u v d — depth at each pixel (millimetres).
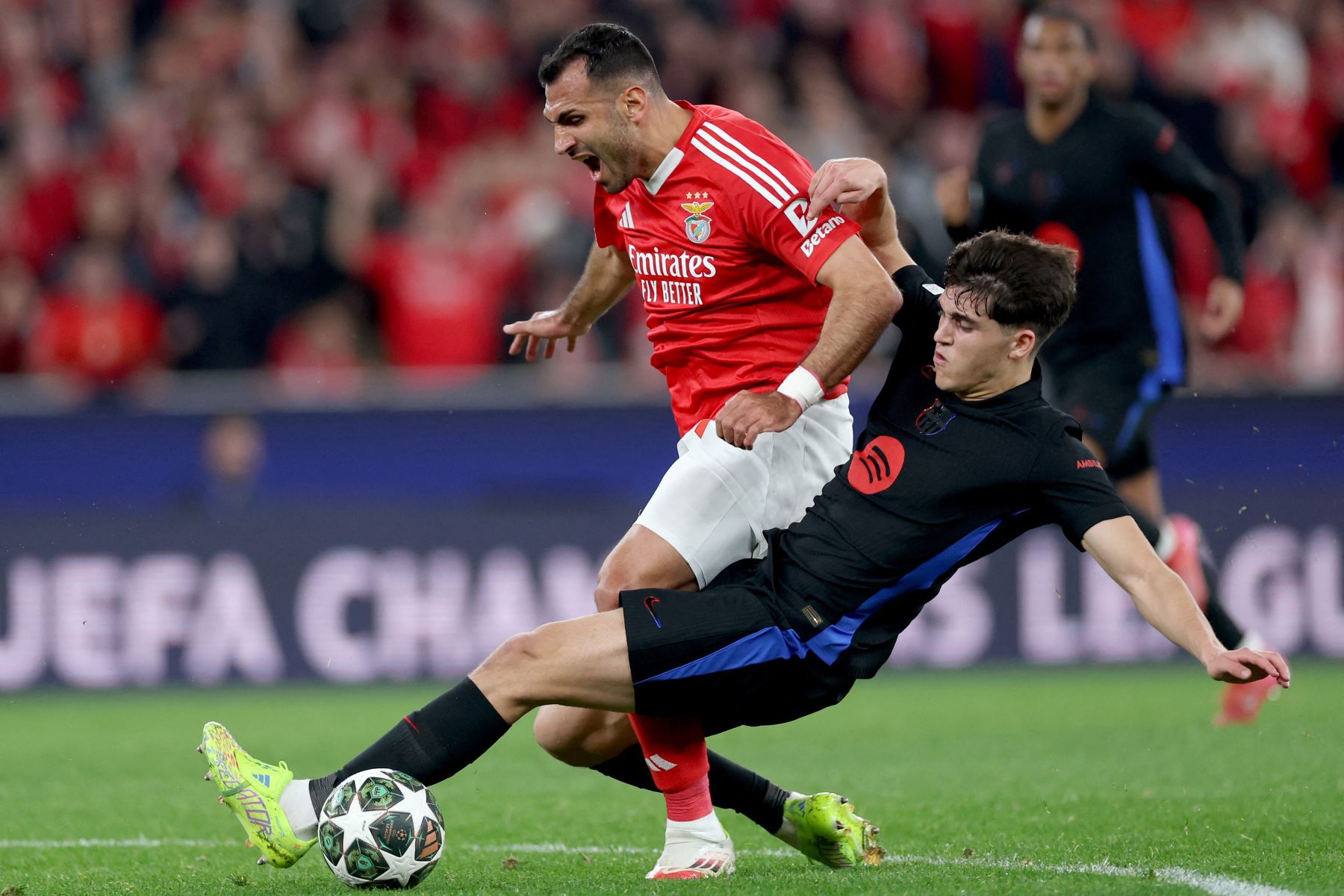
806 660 14500
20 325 43000
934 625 37875
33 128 48312
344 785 14398
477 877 15375
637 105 16016
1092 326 26703
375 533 37094
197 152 46844
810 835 15820
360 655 36906
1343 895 13633
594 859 16797
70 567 36281
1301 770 22078
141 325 42969
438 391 40219
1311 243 48531
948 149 52031
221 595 36656
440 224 45531
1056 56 26219
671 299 16766
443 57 51250
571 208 48531
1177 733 26547
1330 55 56750
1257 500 38188
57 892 15094
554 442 39219
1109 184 26422
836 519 14711
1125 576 13875
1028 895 13523
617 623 14273
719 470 16594
